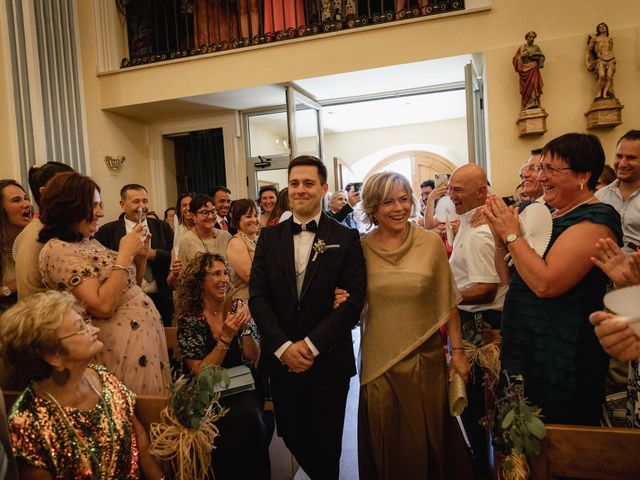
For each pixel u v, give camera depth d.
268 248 1.81
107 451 1.37
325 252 1.74
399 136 9.35
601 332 0.96
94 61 5.43
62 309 1.29
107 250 1.79
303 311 1.73
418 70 4.81
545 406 1.41
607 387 1.84
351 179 9.33
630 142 2.26
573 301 1.37
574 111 4.15
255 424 1.87
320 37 4.76
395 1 4.76
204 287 2.11
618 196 2.45
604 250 1.19
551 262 1.34
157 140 6.26
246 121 6.08
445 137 9.14
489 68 4.32
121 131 5.84
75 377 1.33
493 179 4.36
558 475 1.22
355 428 2.84
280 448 2.22
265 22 5.08
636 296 0.97
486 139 4.54
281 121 5.90
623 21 4.02
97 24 5.39
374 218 1.83
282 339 1.67
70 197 1.64
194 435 1.50
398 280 1.71
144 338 1.74
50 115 4.87
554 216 1.54
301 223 1.83
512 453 1.27
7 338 1.26
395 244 1.79
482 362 1.87
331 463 1.76
